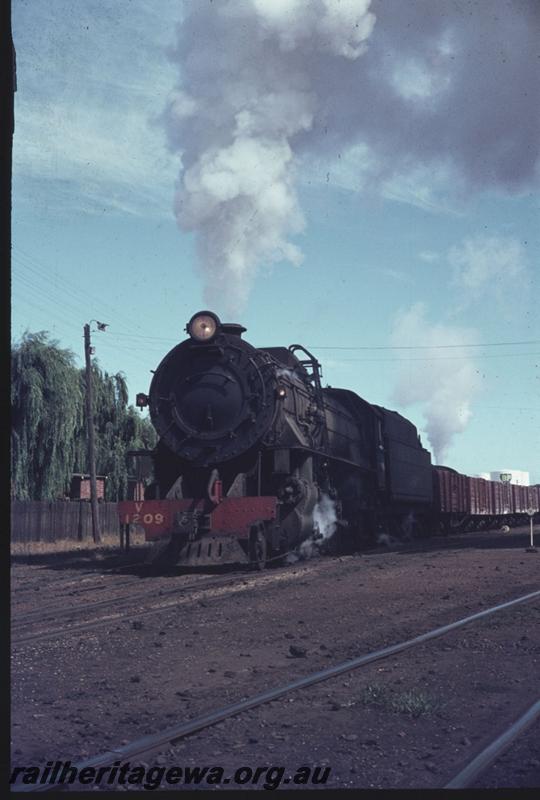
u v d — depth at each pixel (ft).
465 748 15.44
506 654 24.29
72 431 97.60
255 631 28.73
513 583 43.29
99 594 40.68
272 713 17.90
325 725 17.01
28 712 18.40
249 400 51.85
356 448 73.20
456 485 121.39
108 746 15.78
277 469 50.90
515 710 18.12
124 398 116.98
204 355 53.26
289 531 51.39
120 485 115.14
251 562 48.39
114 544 101.14
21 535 90.79
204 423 52.21
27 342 96.17
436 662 23.21
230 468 52.49
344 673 21.68
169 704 19.07
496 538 105.50
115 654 25.05
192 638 27.61
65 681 21.58
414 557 61.87
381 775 14.03
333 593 38.68
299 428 56.59
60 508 99.60
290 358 60.95
